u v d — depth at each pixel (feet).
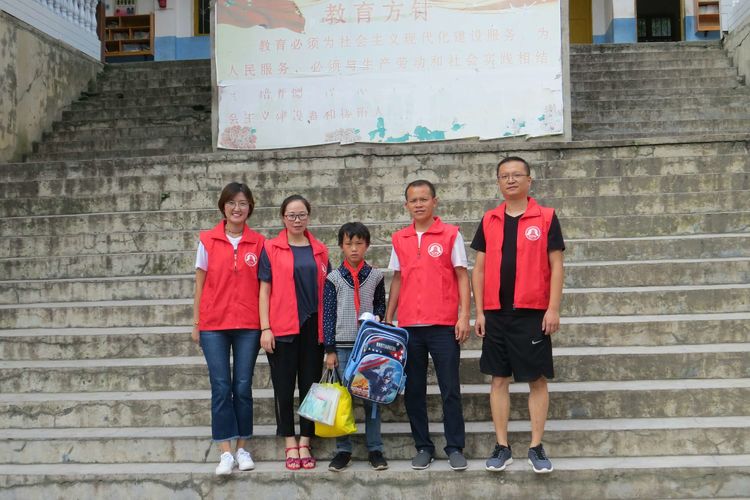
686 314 17.04
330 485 13.09
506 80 25.90
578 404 14.43
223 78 26.96
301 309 13.56
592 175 22.77
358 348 12.89
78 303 19.03
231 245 13.56
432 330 13.19
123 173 24.93
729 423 13.74
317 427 13.02
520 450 13.71
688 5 45.62
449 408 13.17
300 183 23.50
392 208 21.44
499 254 13.01
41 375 16.03
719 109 29.12
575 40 48.08
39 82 30.32
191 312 18.12
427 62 26.23
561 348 16.15
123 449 14.15
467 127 26.04
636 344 16.17
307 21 26.66
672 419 14.21
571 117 28.02
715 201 20.74
